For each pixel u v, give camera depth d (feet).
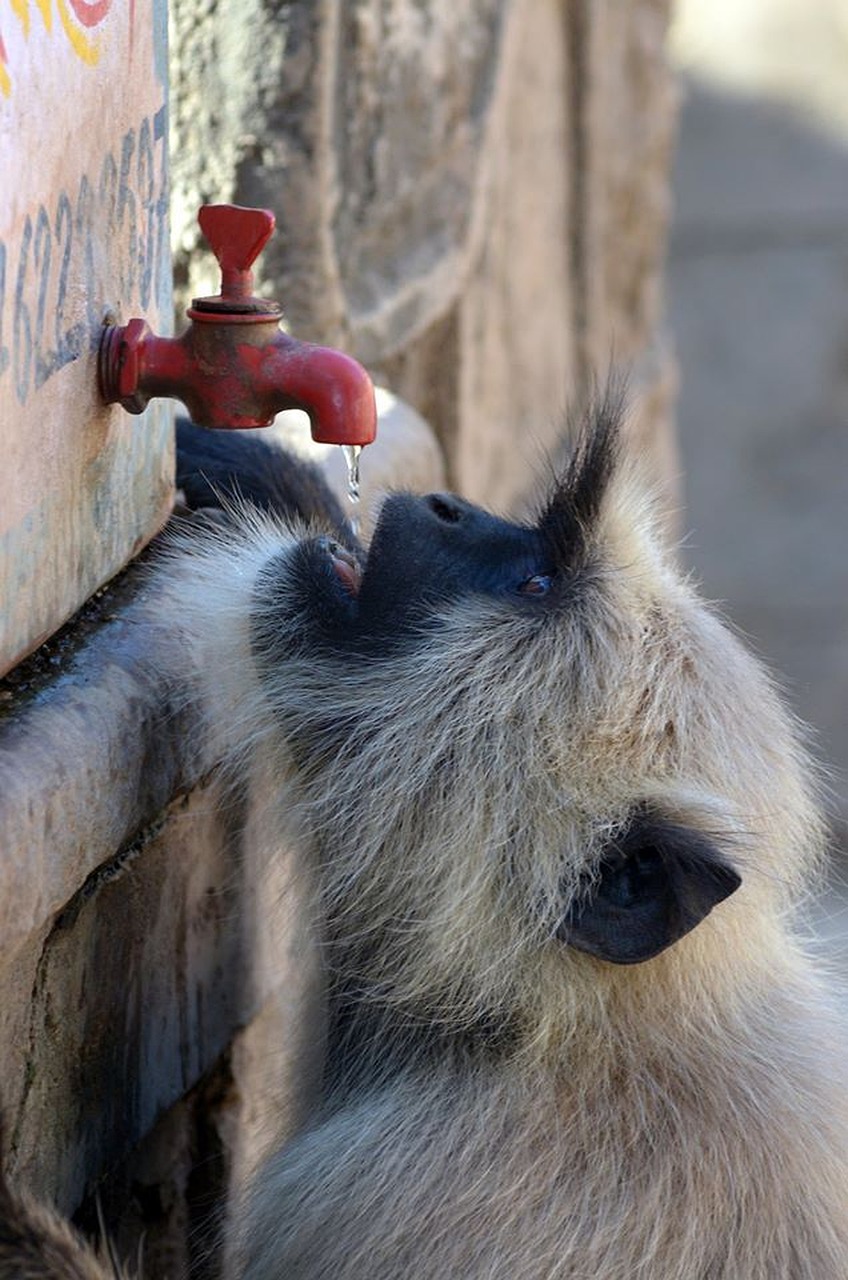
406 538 16.58
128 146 14.82
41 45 12.58
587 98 36.96
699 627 15.92
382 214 26.91
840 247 73.46
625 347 41.32
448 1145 15.20
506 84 30.83
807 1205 15.49
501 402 32.91
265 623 16.65
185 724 15.58
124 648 14.97
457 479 30.27
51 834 12.58
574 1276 14.57
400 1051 16.21
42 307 12.94
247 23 23.21
